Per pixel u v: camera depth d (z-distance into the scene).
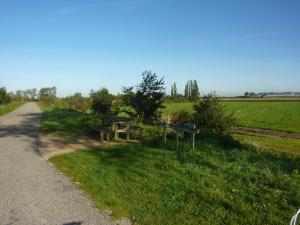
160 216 6.53
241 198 7.50
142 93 20.05
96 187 8.32
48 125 24.44
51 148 14.14
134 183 8.59
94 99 28.53
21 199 7.52
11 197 7.66
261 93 164.88
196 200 7.40
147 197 7.57
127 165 10.46
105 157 11.80
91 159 11.55
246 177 8.88
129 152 12.45
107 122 20.20
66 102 54.53
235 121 17.31
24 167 10.69
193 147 12.29
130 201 7.33
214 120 16.67
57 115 33.69
